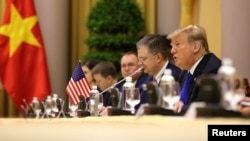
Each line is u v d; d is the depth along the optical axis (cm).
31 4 1419
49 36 1434
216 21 1265
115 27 1373
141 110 450
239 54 1149
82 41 1504
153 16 1452
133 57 891
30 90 1401
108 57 1338
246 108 355
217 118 349
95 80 997
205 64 649
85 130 353
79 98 780
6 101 1508
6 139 335
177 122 340
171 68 770
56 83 1425
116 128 345
